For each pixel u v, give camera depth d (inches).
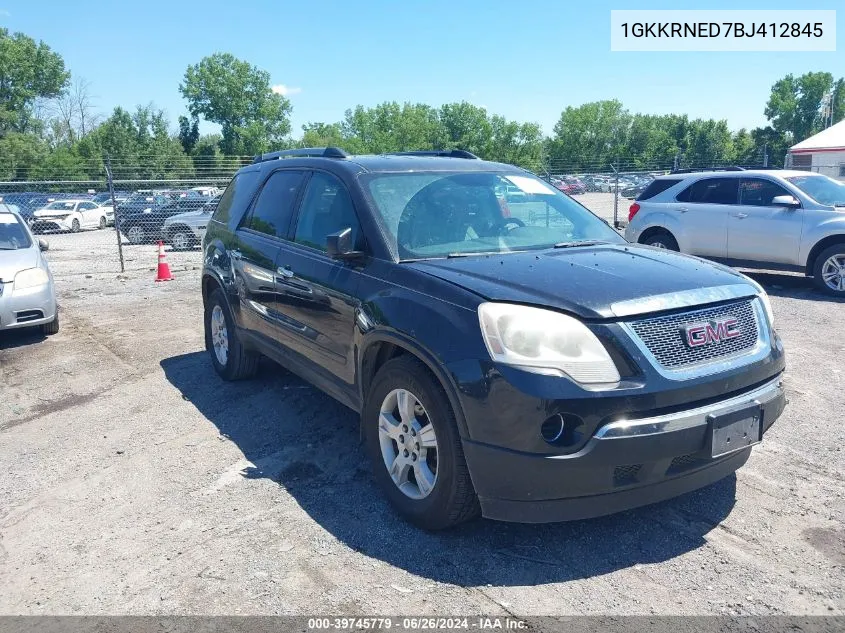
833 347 275.9
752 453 176.9
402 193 173.0
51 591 128.0
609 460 118.2
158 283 505.4
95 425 213.5
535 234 175.3
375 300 150.6
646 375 121.0
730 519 144.6
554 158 4057.6
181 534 145.9
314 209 189.6
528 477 121.0
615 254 159.6
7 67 2994.6
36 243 352.5
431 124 3464.6
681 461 127.1
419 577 127.3
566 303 124.7
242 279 217.8
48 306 322.0
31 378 267.6
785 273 472.1
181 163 2657.5
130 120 2669.8
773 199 405.4
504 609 117.4
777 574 125.3
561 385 118.1
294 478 170.2
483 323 125.8
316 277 174.2
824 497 153.3
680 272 143.5
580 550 134.7
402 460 145.5
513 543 137.9
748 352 136.5
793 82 3395.7
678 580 124.3
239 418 212.4
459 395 125.5
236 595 124.0
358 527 145.8
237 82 3041.3
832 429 191.6
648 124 3983.8
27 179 2409.0
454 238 165.2
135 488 168.6
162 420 214.4
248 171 244.2
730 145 3681.1
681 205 453.7
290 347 194.1
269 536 143.4
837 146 1253.7
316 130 3540.8
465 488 131.6
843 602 117.0
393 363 143.7
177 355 291.6
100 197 1333.7
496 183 188.4
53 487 171.6
